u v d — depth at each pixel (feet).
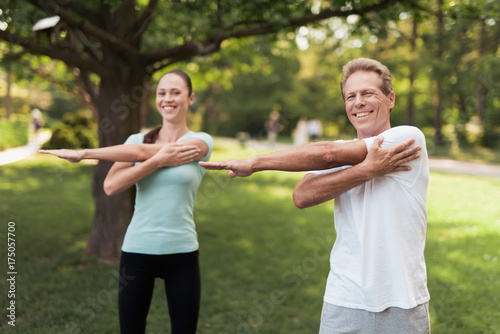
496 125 59.67
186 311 7.19
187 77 7.73
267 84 102.63
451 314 11.67
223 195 30.68
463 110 58.65
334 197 5.16
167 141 7.69
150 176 7.22
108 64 15.38
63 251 16.43
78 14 16.44
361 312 4.89
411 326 4.83
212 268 15.21
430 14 14.26
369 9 13.89
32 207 24.43
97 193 16.16
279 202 28.53
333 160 4.96
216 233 20.03
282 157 5.07
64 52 13.43
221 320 11.18
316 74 106.83
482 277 14.29
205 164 5.17
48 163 43.39
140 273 7.12
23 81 27.09
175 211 7.19
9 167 39.70
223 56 24.62
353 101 5.38
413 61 48.88
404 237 4.95
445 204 26.30
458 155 54.13
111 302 12.06
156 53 15.56
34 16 13.52
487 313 11.62
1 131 55.83
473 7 13.47
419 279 5.00
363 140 5.05
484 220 22.38
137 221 7.25
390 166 4.84
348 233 5.13
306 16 14.61
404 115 61.00
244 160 5.13
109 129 15.56
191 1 14.60
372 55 52.49
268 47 24.53
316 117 102.89
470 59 45.24
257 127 104.22
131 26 15.05
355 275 4.97
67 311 11.29
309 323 11.09
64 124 39.11
